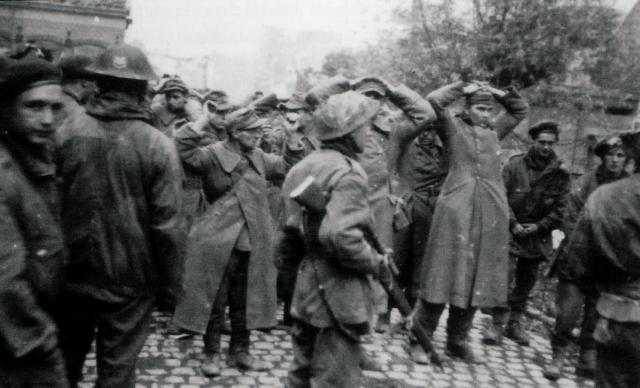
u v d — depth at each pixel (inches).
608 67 575.8
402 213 194.7
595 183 200.5
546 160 229.3
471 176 198.2
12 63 88.7
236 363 180.4
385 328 220.4
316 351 123.9
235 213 179.6
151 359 181.5
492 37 550.0
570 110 575.8
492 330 221.1
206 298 173.3
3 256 81.3
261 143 262.8
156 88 236.5
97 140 116.0
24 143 91.5
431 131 224.5
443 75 569.3
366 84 198.4
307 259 126.3
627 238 127.8
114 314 118.6
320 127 127.0
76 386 126.5
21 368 85.5
